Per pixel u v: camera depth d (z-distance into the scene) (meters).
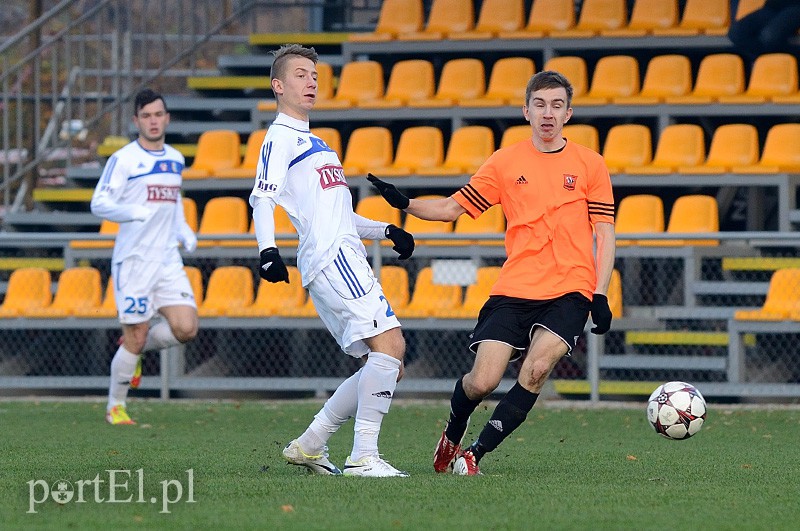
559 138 21.58
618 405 40.44
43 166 74.19
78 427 33.50
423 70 58.25
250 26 75.25
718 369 40.97
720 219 50.97
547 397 42.75
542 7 60.22
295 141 21.20
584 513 17.61
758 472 23.08
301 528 16.27
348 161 54.53
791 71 54.00
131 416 37.19
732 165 49.66
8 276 54.53
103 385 45.06
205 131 62.81
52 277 54.28
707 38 56.78
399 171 52.06
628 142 51.59
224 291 46.53
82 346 48.25
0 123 77.75
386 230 22.05
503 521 16.83
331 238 21.05
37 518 17.28
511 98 55.94
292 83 21.23
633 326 43.09
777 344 43.56
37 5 69.69
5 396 46.34
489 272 45.16
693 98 52.81
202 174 53.88
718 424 33.91
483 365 20.92
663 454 26.59
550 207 21.17
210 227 50.62
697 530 16.25
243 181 53.59
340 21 69.06
